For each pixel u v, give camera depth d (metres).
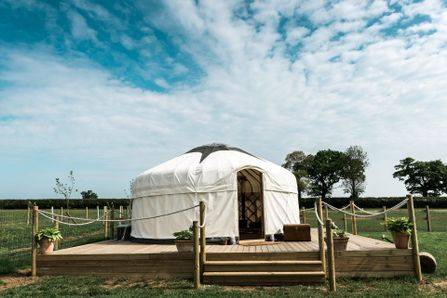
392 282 7.79
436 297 6.65
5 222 25.45
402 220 8.33
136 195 12.56
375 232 18.41
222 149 13.27
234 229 10.83
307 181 59.28
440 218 27.28
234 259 8.49
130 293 7.29
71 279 8.56
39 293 7.37
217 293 7.20
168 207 11.51
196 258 7.84
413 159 70.50
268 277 7.95
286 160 68.56
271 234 11.29
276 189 11.82
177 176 11.45
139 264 8.77
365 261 8.25
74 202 43.94
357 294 6.96
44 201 43.94
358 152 66.38
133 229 12.80
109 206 40.56
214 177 11.17
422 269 8.49
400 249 8.25
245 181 14.32
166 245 10.98
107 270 8.89
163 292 7.34
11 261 10.49
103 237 16.48
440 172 67.31
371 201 44.91
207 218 10.98
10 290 7.63
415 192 69.19
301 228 11.02
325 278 7.89
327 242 7.49
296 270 8.13
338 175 65.69
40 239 9.22
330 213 32.78
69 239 16.91
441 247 12.30
